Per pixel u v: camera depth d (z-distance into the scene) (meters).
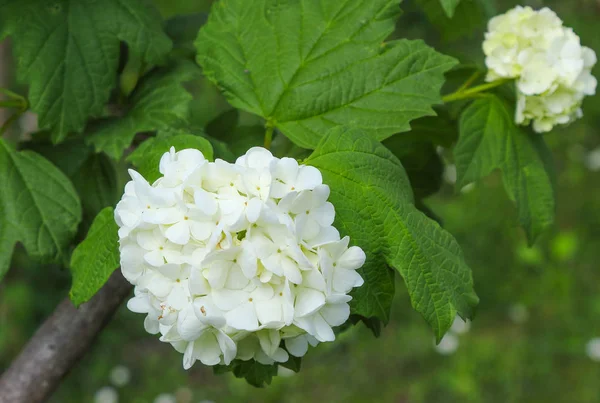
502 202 1.55
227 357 0.40
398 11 0.48
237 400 1.31
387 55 0.48
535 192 0.52
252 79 0.49
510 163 0.52
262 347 0.41
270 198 0.40
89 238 0.45
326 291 0.40
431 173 0.55
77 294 0.44
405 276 0.43
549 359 1.32
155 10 0.51
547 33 0.52
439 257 0.43
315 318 0.41
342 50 0.48
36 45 0.49
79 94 0.49
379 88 0.48
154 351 1.39
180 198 0.40
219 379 1.35
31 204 0.49
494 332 1.40
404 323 1.40
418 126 0.54
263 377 0.45
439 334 0.43
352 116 0.48
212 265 0.40
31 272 1.26
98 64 0.49
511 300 1.44
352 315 0.47
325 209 0.41
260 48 0.49
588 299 1.42
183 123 0.50
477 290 1.45
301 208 0.40
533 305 1.43
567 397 1.27
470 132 0.52
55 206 0.49
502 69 0.52
